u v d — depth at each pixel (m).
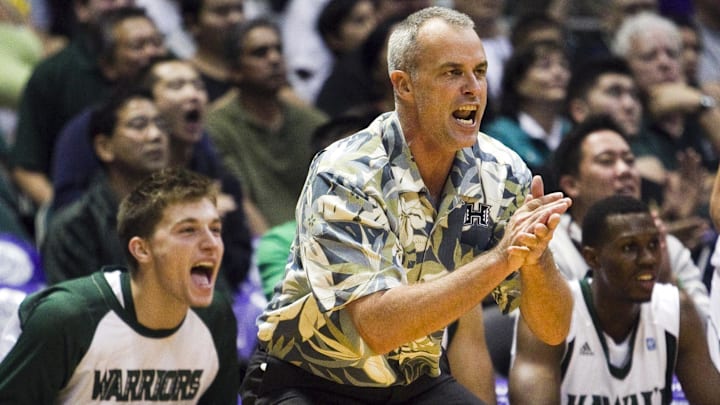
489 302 10.55
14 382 8.58
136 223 8.90
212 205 9.05
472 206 7.39
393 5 16.38
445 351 8.55
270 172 14.03
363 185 7.04
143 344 8.91
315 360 7.58
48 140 14.14
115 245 11.25
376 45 13.96
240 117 14.06
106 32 14.16
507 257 6.60
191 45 16.81
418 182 7.22
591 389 9.25
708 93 15.73
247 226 12.38
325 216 7.03
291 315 7.46
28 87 14.18
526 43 15.11
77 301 8.70
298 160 14.19
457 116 7.07
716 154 14.93
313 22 17.22
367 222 7.02
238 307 11.61
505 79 14.09
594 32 17.44
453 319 6.76
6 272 11.13
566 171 11.05
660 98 14.94
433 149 7.25
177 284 8.87
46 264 11.21
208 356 9.23
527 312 7.33
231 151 13.92
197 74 13.25
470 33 7.05
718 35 17.73
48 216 12.45
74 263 11.13
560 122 14.14
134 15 14.25
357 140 7.25
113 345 8.79
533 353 9.12
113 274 9.02
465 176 7.36
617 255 9.11
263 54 14.01
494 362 10.10
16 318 8.98
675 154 14.74
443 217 7.31
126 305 8.87
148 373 8.97
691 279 10.79
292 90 15.57
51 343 8.55
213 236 8.96
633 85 14.05
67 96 14.09
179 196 8.89
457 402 7.82
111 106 11.91
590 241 9.29
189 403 9.25
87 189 12.31
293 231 10.61
